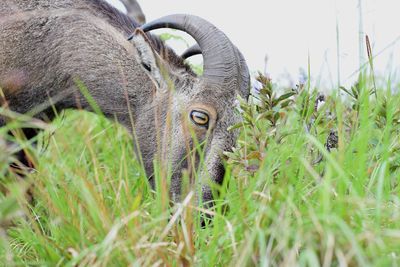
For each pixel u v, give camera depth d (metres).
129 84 6.60
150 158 6.50
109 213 4.62
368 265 3.38
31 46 6.50
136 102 6.62
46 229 5.14
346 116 5.69
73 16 6.67
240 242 4.01
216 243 4.06
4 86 6.48
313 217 3.63
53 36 6.58
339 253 3.43
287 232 3.63
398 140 5.02
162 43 6.66
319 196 4.29
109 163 6.80
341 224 3.51
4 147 5.04
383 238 3.63
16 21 6.48
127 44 6.72
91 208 4.20
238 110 5.88
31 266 4.51
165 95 6.40
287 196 4.11
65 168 5.07
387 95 5.32
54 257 4.16
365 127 4.80
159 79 6.37
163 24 6.50
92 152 5.41
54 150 6.14
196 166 6.03
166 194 4.63
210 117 6.14
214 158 5.97
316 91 5.44
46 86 6.64
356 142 4.90
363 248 3.70
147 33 6.66
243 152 5.32
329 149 5.34
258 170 4.82
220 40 6.21
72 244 4.20
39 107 6.70
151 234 4.31
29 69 6.53
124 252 3.88
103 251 3.87
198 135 6.14
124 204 4.96
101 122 7.44
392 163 4.95
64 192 4.98
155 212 4.71
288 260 3.51
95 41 6.65
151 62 6.29
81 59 6.64
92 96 6.73
